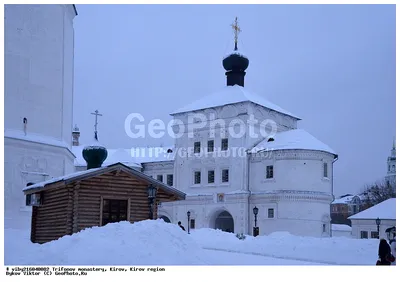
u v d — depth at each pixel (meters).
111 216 21.14
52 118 36.00
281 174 55.44
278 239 34.03
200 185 61.34
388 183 89.56
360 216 59.81
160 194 22.91
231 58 64.38
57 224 21.25
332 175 58.34
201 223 60.44
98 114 32.53
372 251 27.39
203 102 63.00
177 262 17.64
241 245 34.28
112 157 70.81
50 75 36.12
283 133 59.34
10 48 34.09
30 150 34.06
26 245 20.94
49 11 36.59
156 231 18.98
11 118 33.62
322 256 27.80
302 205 54.66
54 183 20.62
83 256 17.05
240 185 57.75
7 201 32.41
